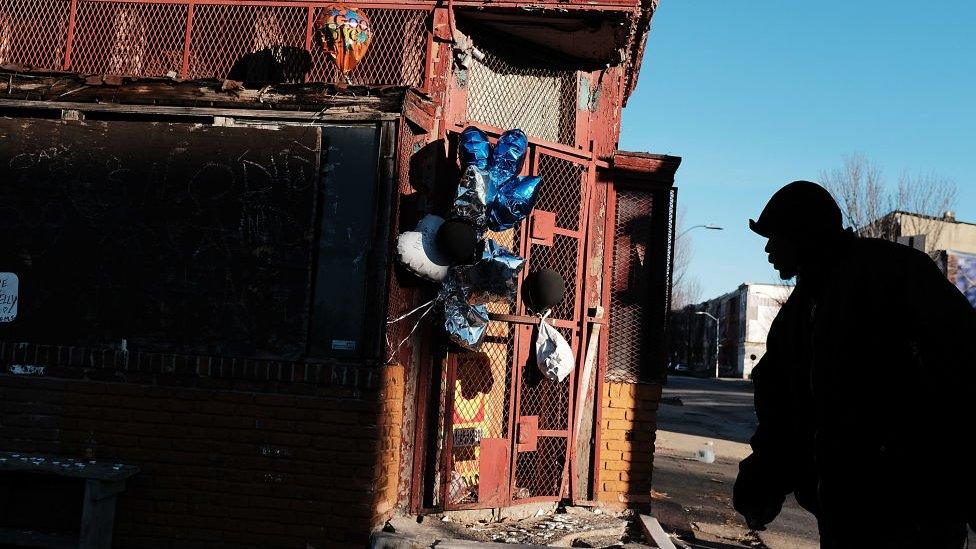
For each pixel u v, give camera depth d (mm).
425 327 6898
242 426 6141
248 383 6180
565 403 7746
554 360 7117
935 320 2701
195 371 6199
